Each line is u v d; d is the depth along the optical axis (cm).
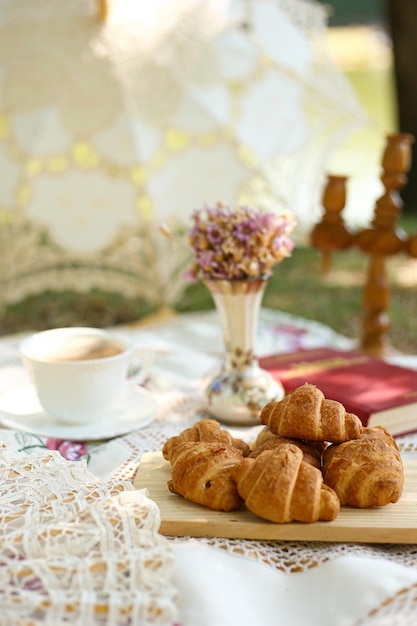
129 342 85
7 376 97
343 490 65
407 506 66
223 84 145
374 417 80
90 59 141
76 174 147
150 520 62
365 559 61
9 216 149
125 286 159
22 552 60
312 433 67
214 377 87
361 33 809
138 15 143
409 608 57
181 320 128
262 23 147
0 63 142
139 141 144
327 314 225
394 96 313
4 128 145
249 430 83
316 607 58
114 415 84
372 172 396
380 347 111
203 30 145
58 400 79
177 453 68
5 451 72
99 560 58
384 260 109
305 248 290
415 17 297
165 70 143
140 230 155
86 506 64
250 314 84
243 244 81
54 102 142
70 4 142
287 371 91
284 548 64
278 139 147
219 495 65
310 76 147
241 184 147
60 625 54
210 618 56
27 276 156
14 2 143
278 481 63
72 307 236
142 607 55
